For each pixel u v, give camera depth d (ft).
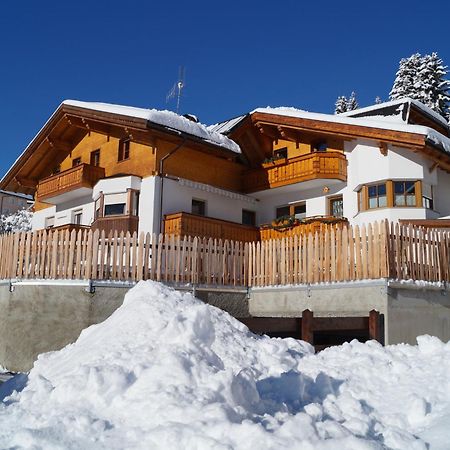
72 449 12.45
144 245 35.14
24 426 14.30
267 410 15.02
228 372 15.37
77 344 21.90
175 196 62.49
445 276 34.91
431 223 53.36
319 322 32.63
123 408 14.55
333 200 66.49
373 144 60.08
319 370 19.19
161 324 19.94
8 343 33.81
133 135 60.85
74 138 77.51
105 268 33.45
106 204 63.62
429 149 55.26
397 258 31.53
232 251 40.16
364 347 21.98
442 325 34.09
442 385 16.90
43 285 33.40
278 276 38.06
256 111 69.05
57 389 15.97
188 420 13.19
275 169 68.54
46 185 74.84
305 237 36.40
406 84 147.54
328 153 63.26
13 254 35.24
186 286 36.76
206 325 19.69
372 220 58.95
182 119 62.44
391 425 14.40
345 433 12.53
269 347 20.74
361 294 31.81
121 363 17.15
